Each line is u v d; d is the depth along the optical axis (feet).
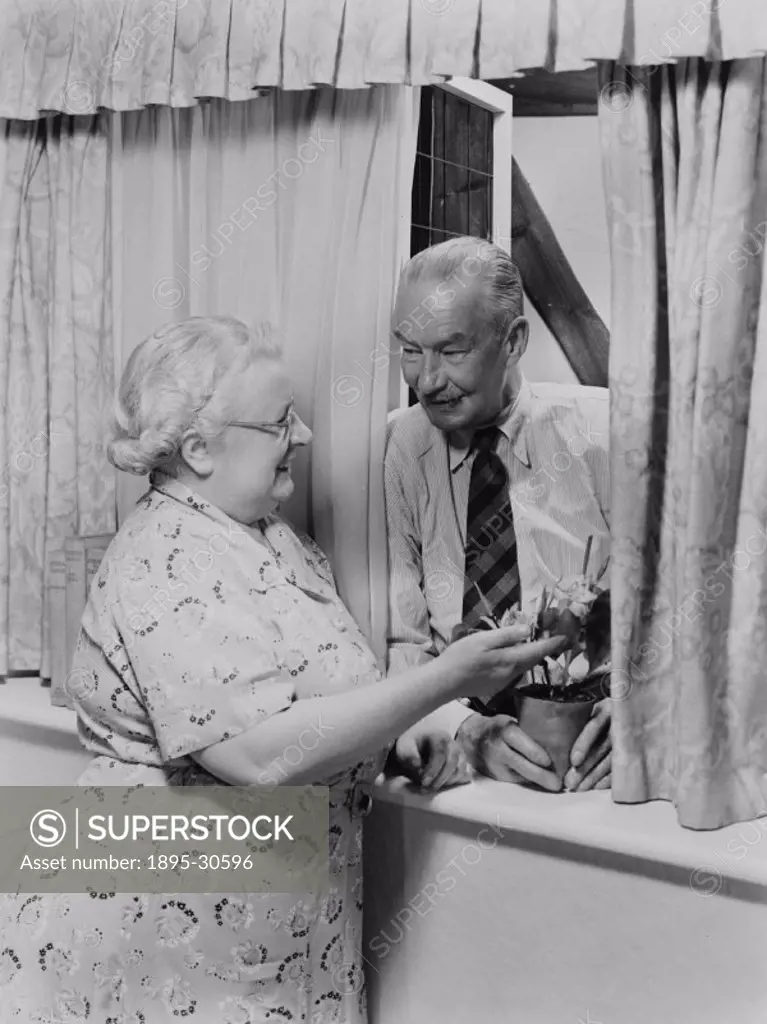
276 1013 4.26
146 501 4.40
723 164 4.15
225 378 4.24
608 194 4.36
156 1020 4.16
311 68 4.71
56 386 5.87
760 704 4.54
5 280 5.91
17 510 6.08
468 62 4.42
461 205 5.47
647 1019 4.49
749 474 4.38
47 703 5.84
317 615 4.33
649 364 4.37
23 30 5.57
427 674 4.06
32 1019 4.26
